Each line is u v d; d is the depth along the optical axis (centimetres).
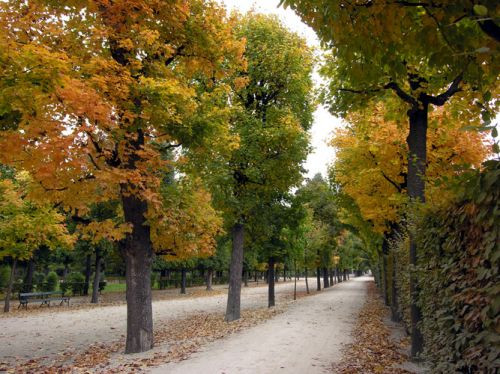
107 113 686
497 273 263
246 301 2628
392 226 1320
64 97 620
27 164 709
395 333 1085
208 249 1243
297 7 408
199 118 955
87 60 790
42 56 558
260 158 1491
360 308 1884
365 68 444
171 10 869
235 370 682
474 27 351
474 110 579
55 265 4812
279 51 1584
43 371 748
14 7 719
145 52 895
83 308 2202
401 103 773
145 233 953
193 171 1163
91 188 790
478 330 294
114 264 4641
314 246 3262
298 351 841
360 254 5616
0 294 2958
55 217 1884
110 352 941
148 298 942
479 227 295
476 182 265
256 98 1688
